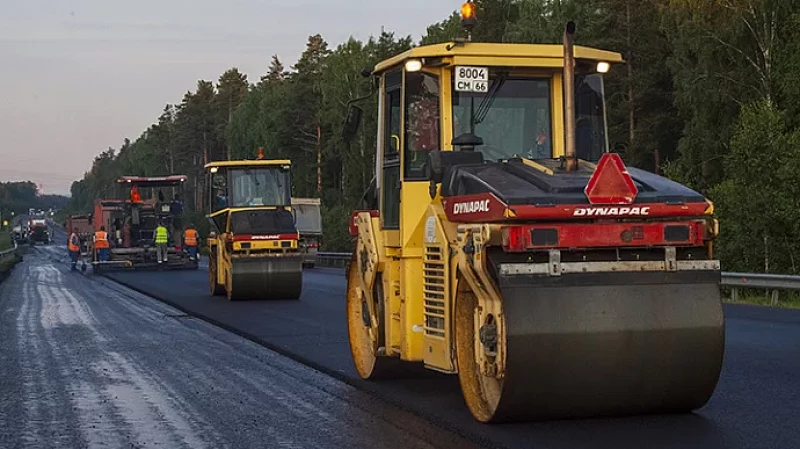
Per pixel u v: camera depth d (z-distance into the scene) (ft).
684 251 24.85
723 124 121.19
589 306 23.80
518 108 29.58
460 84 29.19
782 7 113.29
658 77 150.51
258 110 311.47
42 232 325.42
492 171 26.27
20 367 39.83
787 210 85.46
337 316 57.82
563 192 23.95
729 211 89.25
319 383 33.76
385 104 31.73
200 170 369.50
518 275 23.54
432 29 235.40
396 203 30.68
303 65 248.11
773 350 38.27
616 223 23.86
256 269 71.26
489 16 198.18
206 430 26.55
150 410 29.66
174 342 47.16
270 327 51.65
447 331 26.50
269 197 79.97
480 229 23.85
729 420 25.08
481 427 24.90
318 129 241.14
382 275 31.53
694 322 24.27
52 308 70.33
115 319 60.44
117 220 135.85
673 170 116.37
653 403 24.76
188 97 378.32
